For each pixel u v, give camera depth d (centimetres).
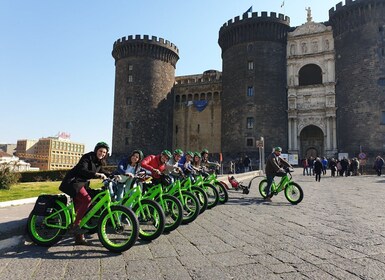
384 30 4969
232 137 5659
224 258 574
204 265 538
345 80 5141
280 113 5478
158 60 6712
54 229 671
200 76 7519
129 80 6562
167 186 928
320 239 696
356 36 5122
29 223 659
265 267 525
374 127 4778
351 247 631
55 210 670
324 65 5378
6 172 1841
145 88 6481
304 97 5419
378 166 3262
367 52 4991
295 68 5547
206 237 729
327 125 5153
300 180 2658
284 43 5756
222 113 6059
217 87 6794
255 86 5566
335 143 5069
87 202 658
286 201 1320
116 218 650
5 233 676
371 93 4869
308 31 5578
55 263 552
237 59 5834
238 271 508
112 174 750
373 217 944
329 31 5438
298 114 5422
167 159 959
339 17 5325
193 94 6994
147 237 693
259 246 648
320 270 508
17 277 487
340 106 5147
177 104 7106
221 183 1271
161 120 6581
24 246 658
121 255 597
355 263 539
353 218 930
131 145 6297
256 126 5441
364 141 4809
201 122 6806
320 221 894
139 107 6406
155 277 487
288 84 5544
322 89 5325
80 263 552
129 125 6388
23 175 3069
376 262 542
